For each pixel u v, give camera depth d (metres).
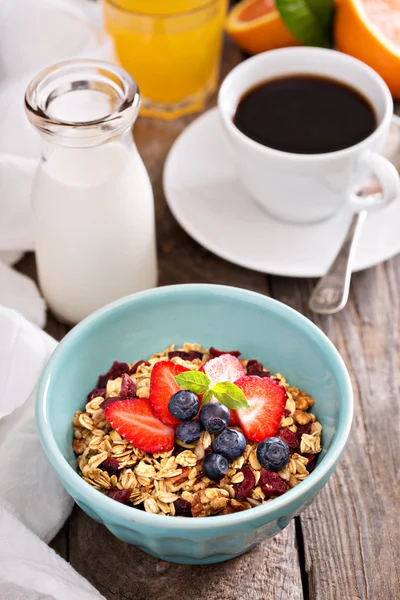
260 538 0.55
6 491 0.58
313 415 0.58
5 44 0.74
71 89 0.62
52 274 0.65
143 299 0.60
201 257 0.71
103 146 0.62
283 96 0.72
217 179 0.73
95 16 0.80
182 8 0.77
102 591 0.57
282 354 0.61
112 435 0.57
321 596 0.56
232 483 0.55
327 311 0.66
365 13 0.77
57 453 0.53
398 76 0.77
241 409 0.57
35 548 0.55
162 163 0.76
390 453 0.61
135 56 0.77
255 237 0.70
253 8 0.83
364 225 0.69
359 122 0.70
